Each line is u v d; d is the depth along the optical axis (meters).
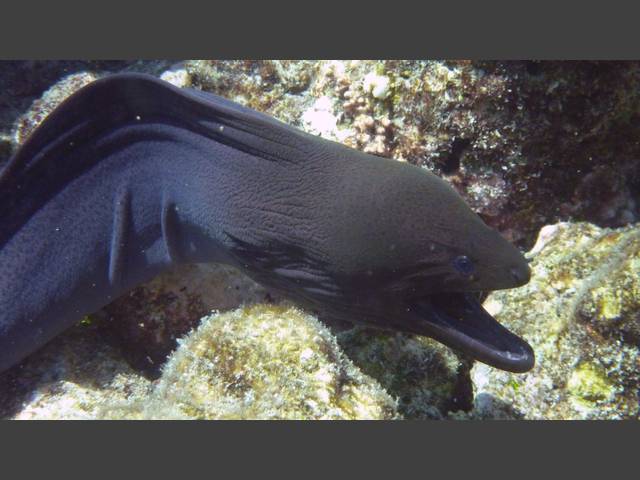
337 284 0.62
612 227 0.73
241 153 0.65
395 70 0.70
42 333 0.68
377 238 0.60
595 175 0.71
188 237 0.69
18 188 0.68
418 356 0.67
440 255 0.60
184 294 0.71
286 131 0.63
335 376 0.58
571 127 0.69
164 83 0.65
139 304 0.71
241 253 0.65
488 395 0.64
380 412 0.58
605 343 0.59
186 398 0.57
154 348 0.71
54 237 0.69
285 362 0.58
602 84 0.67
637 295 0.58
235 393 0.58
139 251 0.69
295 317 0.61
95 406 0.64
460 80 0.68
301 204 0.62
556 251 0.68
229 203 0.65
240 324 0.60
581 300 0.60
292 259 0.64
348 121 0.74
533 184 0.71
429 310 0.63
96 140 0.68
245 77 0.80
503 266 0.59
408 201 0.60
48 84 0.87
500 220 0.73
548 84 0.67
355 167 0.62
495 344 0.61
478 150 0.70
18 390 0.66
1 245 0.69
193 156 0.67
